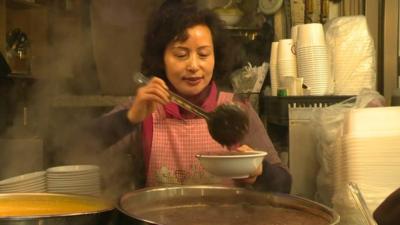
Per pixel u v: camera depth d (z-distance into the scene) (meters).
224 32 1.55
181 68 1.38
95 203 0.99
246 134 1.28
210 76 1.43
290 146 2.01
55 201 1.02
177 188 1.11
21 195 1.03
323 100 2.03
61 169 1.68
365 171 1.29
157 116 1.49
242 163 1.10
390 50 2.47
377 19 2.51
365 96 1.79
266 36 2.58
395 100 2.24
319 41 2.09
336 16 2.59
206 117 1.23
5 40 2.51
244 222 0.96
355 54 2.10
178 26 1.35
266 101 2.37
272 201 1.08
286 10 2.60
